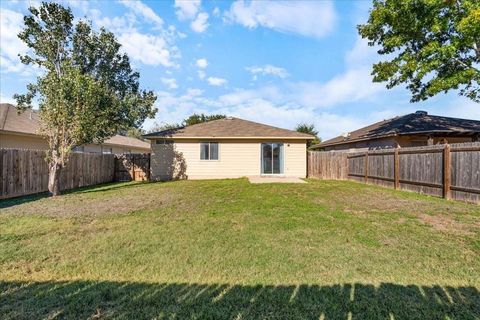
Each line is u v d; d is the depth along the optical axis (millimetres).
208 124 19062
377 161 12594
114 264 3793
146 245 4523
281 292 3043
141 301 2875
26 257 4039
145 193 10562
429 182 9469
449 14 12570
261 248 4371
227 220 6125
